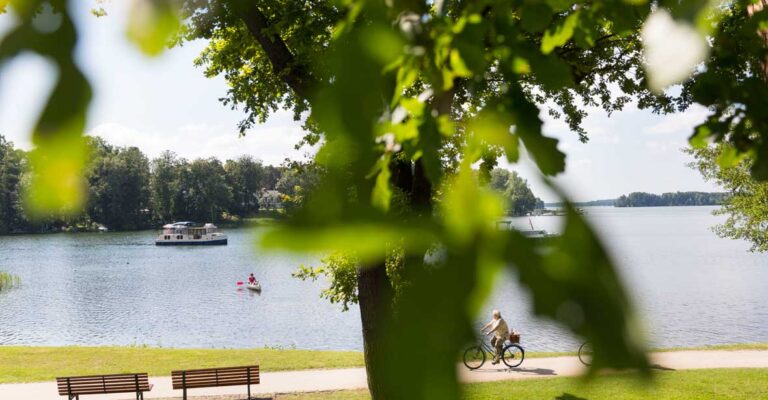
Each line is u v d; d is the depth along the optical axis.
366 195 0.50
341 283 13.00
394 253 0.46
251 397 18.50
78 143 0.47
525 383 17.69
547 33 1.11
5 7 0.49
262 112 14.74
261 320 41.38
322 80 0.56
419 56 0.63
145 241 122.00
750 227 24.58
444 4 0.72
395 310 0.46
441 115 0.67
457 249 0.47
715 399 16.11
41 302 50.97
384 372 0.45
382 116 0.56
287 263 0.38
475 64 0.69
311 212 0.42
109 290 57.50
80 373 21.53
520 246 0.46
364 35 0.57
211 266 77.38
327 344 33.44
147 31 0.50
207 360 23.73
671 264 77.00
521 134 0.64
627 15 1.10
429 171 0.62
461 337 0.45
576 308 0.44
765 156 1.64
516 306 0.45
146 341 35.34
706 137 1.69
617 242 0.46
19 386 19.73
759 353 22.38
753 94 1.56
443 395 0.44
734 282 57.03
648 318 0.44
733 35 1.54
